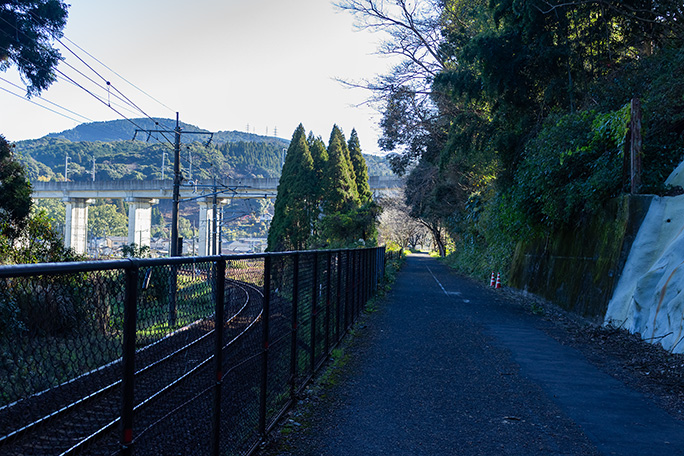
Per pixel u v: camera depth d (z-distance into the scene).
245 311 4.31
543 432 5.25
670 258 9.99
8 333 1.66
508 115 19.03
